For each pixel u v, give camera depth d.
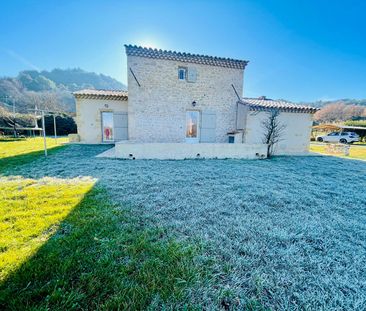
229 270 2.01
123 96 14.15
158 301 1.60
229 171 6.79
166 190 4.51
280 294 1.75
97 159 8.29
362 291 1.83
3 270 1.84
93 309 1.51
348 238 2.79
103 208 3.39
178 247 2.34
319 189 5.13
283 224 3.11
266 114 12.10
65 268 1.87
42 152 9.91
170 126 12.26
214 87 12.69
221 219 3.19
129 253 2.20
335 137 28.08
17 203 3.54
